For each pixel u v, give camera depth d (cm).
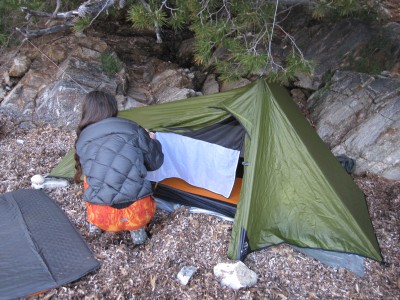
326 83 340
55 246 195
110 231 196
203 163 227
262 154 207
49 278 175
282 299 178
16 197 231
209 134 226
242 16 234
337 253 204
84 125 191
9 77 331
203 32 224
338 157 283
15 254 188
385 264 203
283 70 243
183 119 226
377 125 295
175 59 410
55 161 275
